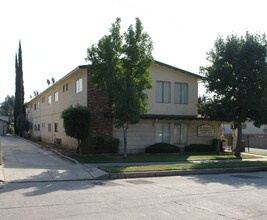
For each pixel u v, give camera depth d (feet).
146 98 68.49
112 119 78.07
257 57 74.38
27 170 50.37
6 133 229.86
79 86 84.33
